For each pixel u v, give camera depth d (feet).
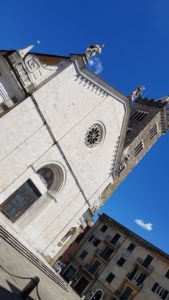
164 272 148.36
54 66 78.48
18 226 84.12
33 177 82.84
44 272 84.43
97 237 178.70
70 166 91.66
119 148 109.29
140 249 162.30
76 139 90.07
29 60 71.56
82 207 102.78
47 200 89.97
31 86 73.77
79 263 167.43
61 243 100.53
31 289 46.19
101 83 90.58
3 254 57.77
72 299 91.81
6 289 41.68
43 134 79.66
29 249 81.41
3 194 74.43
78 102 86.48
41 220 89.40
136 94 105.50
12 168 74.95
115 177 114.21
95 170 102.73
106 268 159.33
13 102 73.36
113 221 181.47
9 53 68.64
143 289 144.66
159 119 156.04
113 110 99.66
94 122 94.32
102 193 114.83
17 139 73.87
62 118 83.25
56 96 79.56
